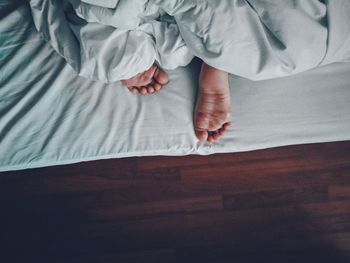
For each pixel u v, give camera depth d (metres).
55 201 1.21
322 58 0.97
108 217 1.20
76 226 1.19
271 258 1.17
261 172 1.22
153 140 1.06
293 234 1.19
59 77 1.09
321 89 1.10
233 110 1.09
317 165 1.22
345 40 0.95
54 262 1.17
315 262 1.17
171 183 1.21
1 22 1.13
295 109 1.08
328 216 1.20
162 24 0.99
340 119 1.08
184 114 1.08
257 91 1.10
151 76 1.07
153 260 1.17
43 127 1.06
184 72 1.11
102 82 1.10
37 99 1.07
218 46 0.91
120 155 1.06
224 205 1.20
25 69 1.10
